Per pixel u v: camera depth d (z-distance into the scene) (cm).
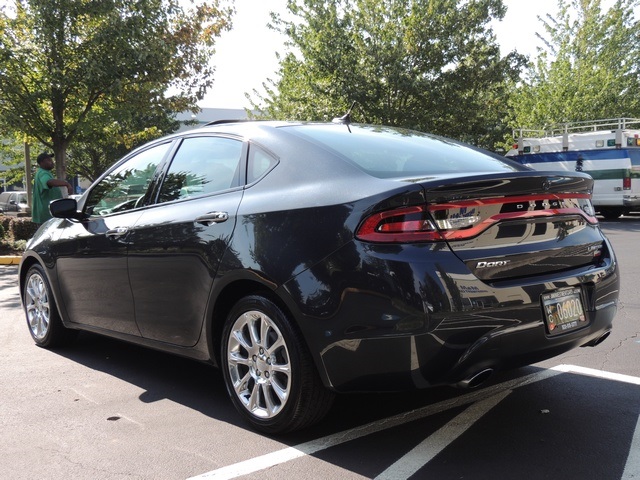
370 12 2153
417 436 329
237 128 388
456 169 348
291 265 307
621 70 2806
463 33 2111
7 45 1231
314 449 315
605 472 283
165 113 1485
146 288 399
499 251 295
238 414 368
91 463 304
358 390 297
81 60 1255
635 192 1877
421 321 275
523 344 297
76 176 3744
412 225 283
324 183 317
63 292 486
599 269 339
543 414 356
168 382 430
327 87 2158
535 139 2083
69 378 442
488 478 279
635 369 437
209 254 349
